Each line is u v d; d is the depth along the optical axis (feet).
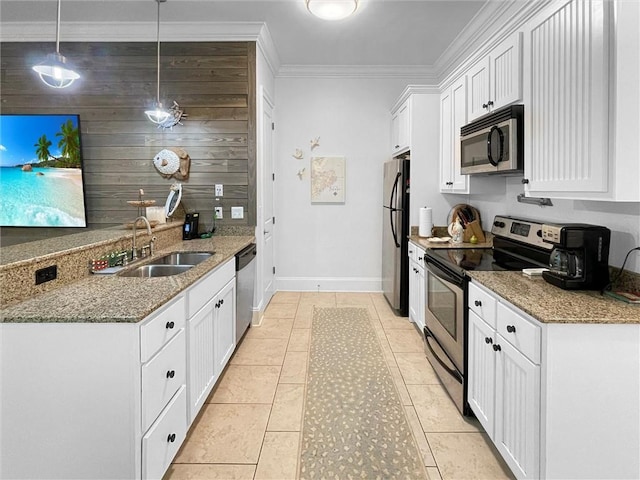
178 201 11.02
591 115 4.86
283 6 9.98
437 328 8.50
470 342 6.75
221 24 10.93
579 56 5.07
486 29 10.62
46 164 11.42
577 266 5.60
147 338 4.68
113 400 4.46
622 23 4.45
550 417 4.53
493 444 6.28
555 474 4.57
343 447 6.23
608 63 4.56
